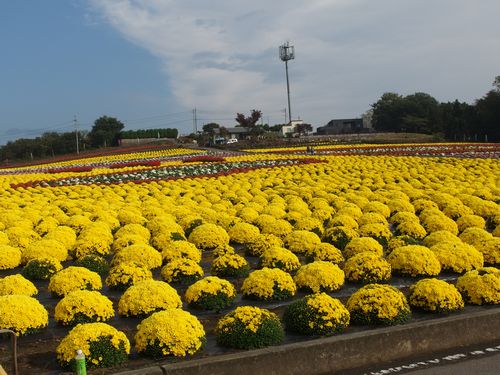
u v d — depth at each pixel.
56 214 17.22
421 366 7.06
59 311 8.13
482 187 21.62
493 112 73.06
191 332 6.92
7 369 6.84
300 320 7.54
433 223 14.18
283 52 89.88
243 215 15.91
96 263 11.10
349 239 12.70
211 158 44.00
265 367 6.74
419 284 8.62
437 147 50.66
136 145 86.38
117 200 21.48
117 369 6.59
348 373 6.93
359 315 7.87
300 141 70.38
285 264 10.61
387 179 26.17
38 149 93.88
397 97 102.00
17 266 12.19
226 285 9.03
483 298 8.74
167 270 10.28
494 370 6.82
